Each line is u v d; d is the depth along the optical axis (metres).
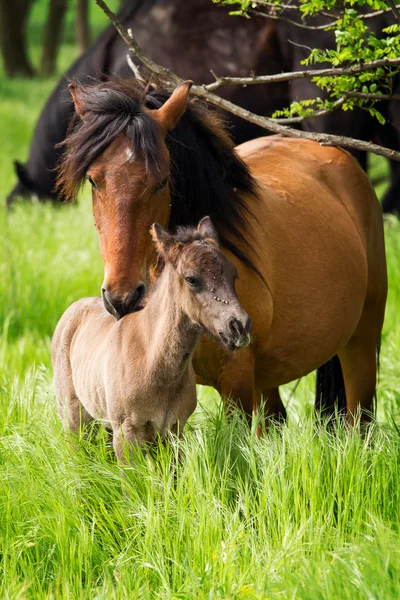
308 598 6.48
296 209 10.14
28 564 7.66
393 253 18.09
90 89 8.70
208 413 9.26
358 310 10.69
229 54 15.49
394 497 8.22
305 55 14.71
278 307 9.50
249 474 8.34
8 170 32.88
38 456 8.59
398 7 9.84
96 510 8.20
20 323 15.75
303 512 7.67
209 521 7.55
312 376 13.37
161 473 8.24
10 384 10.75
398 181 21.53
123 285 7.80
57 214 21.25
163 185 8.16
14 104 51.44
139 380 8.37
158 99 8.95
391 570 6.69
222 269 7.65
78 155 8.18
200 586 6.98
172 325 8.12
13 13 67.38
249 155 10.90
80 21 58.41
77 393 9.55
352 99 9.99
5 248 18.19
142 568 7.45
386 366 13.38
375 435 9.34
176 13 16.05
